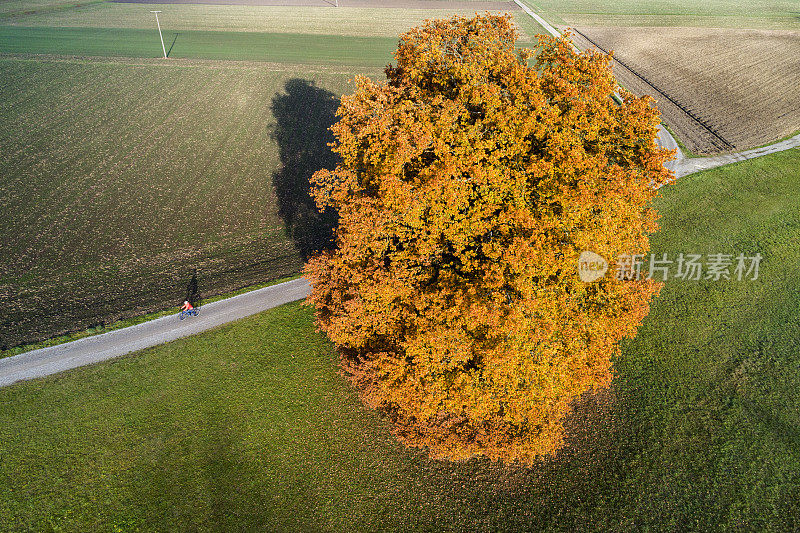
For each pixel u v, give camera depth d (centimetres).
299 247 3900
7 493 2309
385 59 7481
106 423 2605
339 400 2794
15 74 6688
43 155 4997
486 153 2255
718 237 3878
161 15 9275
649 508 2312
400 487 2411
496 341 2041
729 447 2534
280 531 2228
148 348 3011
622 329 2259
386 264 2436
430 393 2150
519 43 7994
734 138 5353
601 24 8975
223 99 6228
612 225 2059
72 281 3500
